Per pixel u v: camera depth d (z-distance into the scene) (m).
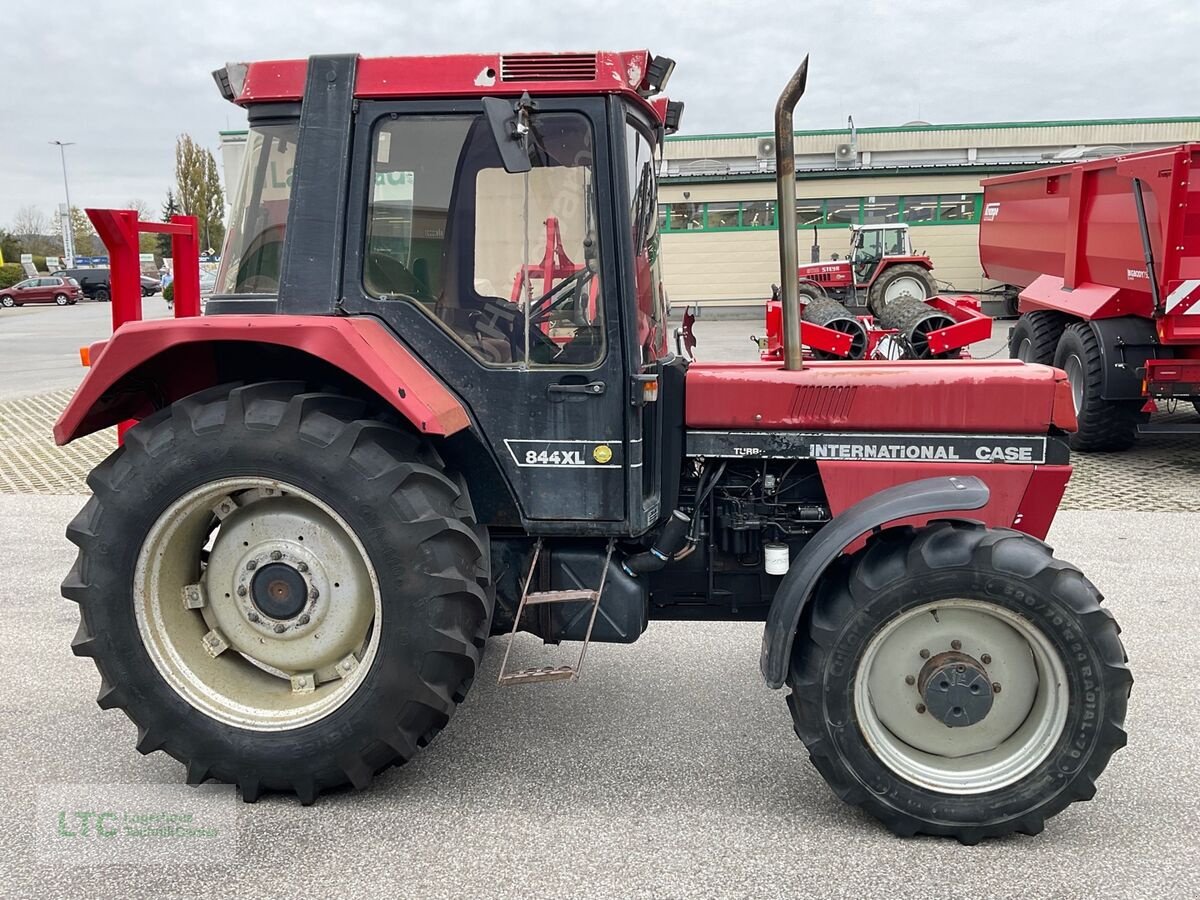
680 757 3.33
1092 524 6.26
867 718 2.84
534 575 3.22
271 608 3.05
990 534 2.84
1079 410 8.44
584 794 3.08
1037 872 2.64
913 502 2.82
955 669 2.83
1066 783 2.75
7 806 3.00
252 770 2.96
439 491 2.89
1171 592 4.96
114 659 2.96
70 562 5.56
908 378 3.25
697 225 23.83
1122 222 8.09
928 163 25.39
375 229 3.04
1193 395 7.79
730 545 3.46
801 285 13.94
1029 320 9.73
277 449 2.83
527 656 4.26
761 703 3.78
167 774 3.20
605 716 3.66
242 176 3.14
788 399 3.30
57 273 43.88
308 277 3.03
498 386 3.06
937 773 2.83
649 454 3.20
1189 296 7.42
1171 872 2.64
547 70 2.90
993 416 3.23
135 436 2.94
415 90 2.95
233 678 3.10
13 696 3.81
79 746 3.40
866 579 2.79
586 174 2.96
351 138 2.99
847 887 2.57
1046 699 2.81
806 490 3.45
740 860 2.70
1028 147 26.70
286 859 2.71
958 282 23.58
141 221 4.03
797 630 2.90
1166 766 3.24
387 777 3.19
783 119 3.17
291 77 3.01
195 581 3.17
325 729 2.92
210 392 2.97
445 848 2.76
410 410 2.78
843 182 23.36
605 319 3.01
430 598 2.84
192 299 4.34
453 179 3.00
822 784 3.15
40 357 18.28
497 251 3.02
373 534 2.83
